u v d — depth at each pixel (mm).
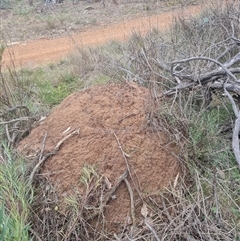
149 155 3129
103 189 2971
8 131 3756
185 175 3111
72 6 12773
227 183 3092
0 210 2465
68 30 10242
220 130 3541
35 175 3143
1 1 13242
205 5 5859
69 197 2973
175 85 3871
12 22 11367
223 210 2908
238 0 5516
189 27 5133
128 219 2902
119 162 3082
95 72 5164
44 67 7000
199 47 4379
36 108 4410
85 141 3229
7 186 2871
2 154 3387
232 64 3963
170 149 3189
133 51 4598
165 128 3256
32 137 3547
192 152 3199
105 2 12172
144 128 3262
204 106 3654
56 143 3307
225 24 5031
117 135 3221
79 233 2842
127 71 4105
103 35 9328
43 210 2971
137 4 11594
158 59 4098
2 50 4602
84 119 3398
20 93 4430
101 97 3572
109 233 2875
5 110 4051
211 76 3643
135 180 3027
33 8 12734
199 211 2865
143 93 3564
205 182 3070
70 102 3666
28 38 9953
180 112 3410
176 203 2953
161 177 3076
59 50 8711
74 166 3117
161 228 2818
